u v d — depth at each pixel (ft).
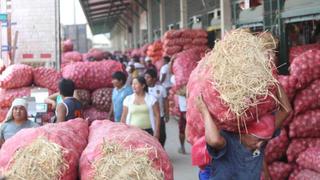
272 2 29.99
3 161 10.29
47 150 9.82
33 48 27.84
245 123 10.60
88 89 24.59
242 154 11.09
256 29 34.32
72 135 11.27
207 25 54.70
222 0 41.73
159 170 9.72
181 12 67.26
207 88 10.48
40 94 22.70
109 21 199.11
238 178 11.22
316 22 29.94
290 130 17.79
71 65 24.63
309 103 17.49
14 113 18.31
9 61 27.07
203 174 11.88
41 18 27.78
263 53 10.68
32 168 9.54
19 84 22.86
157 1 90.27
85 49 131.64
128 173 9.22
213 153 11.14
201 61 11.55
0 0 27.32
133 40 159.12
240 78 10.11
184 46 51.49
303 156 17.51
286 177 18.31
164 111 28.27
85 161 9.95
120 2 137.18
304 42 29.99
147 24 109.40
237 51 10.44
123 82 23.90
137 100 22.85
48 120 22.27
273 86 10.49
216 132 10.65
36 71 23.41
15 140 10.65
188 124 12.07
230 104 10.12
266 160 18.20
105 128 11.94
